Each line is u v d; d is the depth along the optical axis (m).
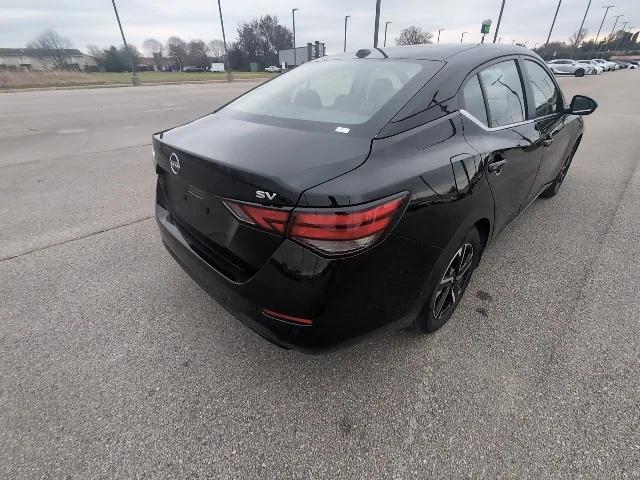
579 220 3.87
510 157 2.35
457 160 1.88
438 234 1.80
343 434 1.80
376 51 2.63
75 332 2.40
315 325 1.58
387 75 2.18
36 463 1.67
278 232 1.48
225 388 2.03
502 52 2.61
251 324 1.74
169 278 2.94
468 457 1.69
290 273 1.50
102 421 1.85
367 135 1.74
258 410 1.91
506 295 2.73
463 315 2.53
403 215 1.59
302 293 1.52
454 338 2.34
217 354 2.24
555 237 3.53
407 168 1.65
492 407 1.91
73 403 1.94
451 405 1.93
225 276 1.76
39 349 2.27
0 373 2.10
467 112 2.11
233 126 2.10
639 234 3.58
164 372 2.12
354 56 2.67
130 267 3.08
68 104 13.55
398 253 1.64
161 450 1.73
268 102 2.39
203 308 2.61
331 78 2.38
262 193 1.48
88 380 2.07
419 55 2.34
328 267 1.47
